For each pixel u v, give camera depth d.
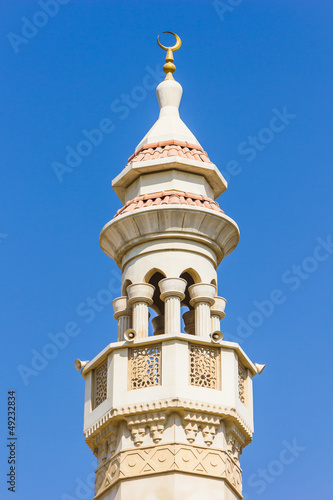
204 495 27.70
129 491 27.84
